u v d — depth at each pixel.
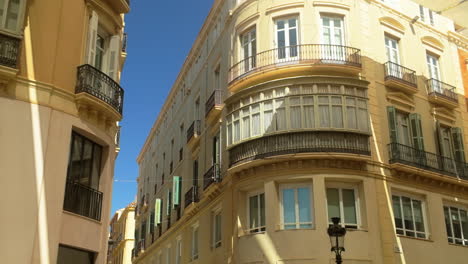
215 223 23.39
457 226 21.12
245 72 20.98
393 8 22.67
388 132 20.05
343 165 18.23
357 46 20.50
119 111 16.05
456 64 24.73
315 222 17.41
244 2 22.25
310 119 18.62
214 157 24.25
